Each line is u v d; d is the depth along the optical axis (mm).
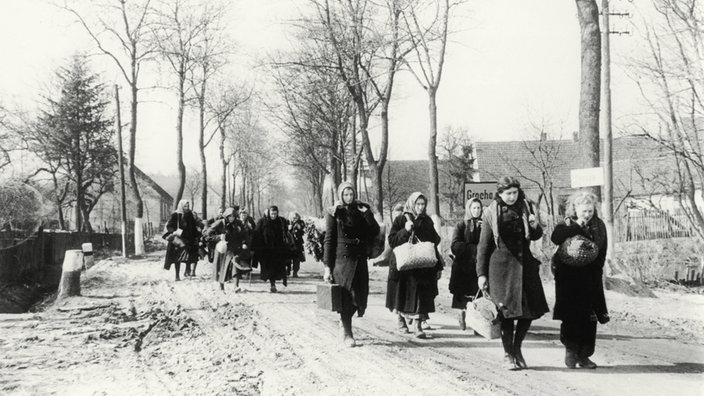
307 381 6230
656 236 19234
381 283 16719
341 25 23531
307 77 30703
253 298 13523
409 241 8523
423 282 8555
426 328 9375
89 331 9492
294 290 15141
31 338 8875
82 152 49062
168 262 17688
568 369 6668
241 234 14891
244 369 6824
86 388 6055
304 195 100250
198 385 6109
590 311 6617
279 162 64875
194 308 12023
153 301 13086
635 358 7227
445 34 20859
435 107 20938
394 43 21938
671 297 13297
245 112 59438
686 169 15625
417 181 77375
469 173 58969
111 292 15133
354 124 31500
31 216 20578
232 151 65188
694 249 16641
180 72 36188
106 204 70750
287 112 37312
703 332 9125
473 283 9023
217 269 15164
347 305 7965
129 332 9398
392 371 6621
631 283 13852
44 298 19578
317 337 8719
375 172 24109
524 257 6477
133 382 6270
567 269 6609
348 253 7992
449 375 6410
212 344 8375
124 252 30469
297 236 19000
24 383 6262
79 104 47719
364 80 23828
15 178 20141
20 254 20031
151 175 141750
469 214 9117
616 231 19516
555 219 16703
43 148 46781
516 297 6359
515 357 6668
